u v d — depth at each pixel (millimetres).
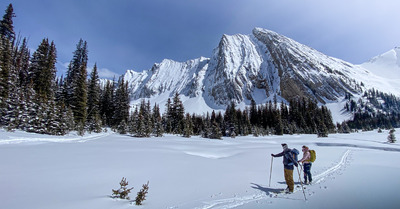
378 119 101062
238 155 14344
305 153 7801
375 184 7227
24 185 5855
